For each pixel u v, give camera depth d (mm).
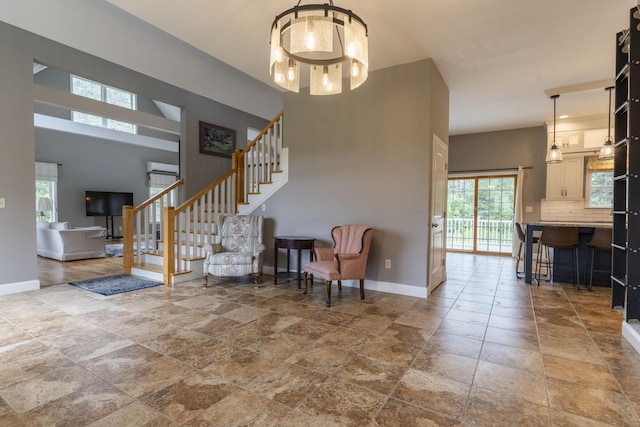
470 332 2738
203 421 1573
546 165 6723
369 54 3654
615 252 3180
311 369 2094
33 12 3840
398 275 3955
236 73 6312
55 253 6344
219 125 6793
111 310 3232
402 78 3908
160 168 11375
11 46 3836
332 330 2754
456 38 3305
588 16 2910
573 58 3734
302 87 4660
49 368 2070
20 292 3867
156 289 4055
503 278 4895
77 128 9188
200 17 3006
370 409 1685
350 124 4270
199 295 3797
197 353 2301
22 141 3900
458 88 4680
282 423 1567
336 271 3496
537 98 5102
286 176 4812
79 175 9625
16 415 1603
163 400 1740
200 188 6395
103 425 1536
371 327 2832
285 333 2680
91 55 4887
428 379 1986
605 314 3221
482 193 7703
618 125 2934
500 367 2143
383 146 4039
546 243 4469
